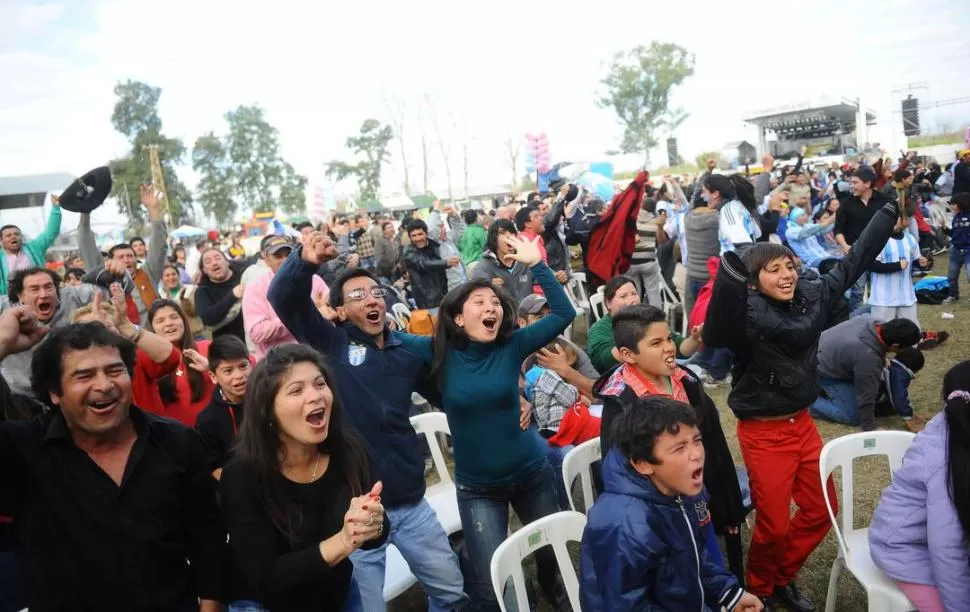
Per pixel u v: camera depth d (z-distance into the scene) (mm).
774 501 3131
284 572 2033
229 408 3275
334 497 2229
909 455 2586
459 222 12820
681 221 7844
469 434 2990
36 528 2025
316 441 2129
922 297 9016
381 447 2955
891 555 2604
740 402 3172
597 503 2279
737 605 2420
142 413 2170
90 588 2014
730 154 31000
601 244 7641
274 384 2117
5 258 6523
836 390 5465
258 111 66500
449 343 3037
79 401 1972
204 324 5887
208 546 2254
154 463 2111
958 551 2363
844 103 24469
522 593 2598
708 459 2994
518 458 3021
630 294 4242
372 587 2785
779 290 2945
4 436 2014
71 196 5016
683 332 7680
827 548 3842
